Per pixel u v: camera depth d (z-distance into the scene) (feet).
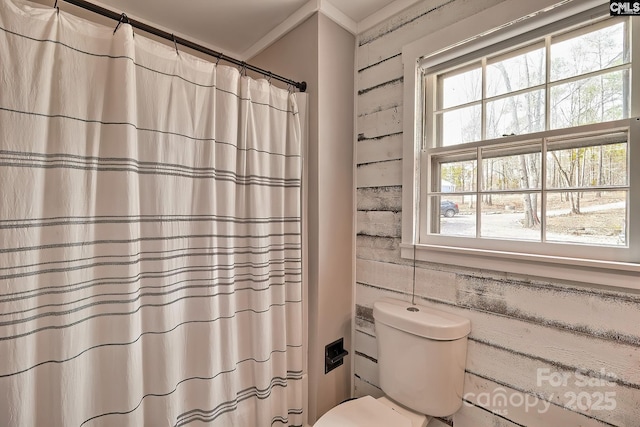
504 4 3.31
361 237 4.93
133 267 2.89
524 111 3.32
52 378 2.54
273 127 4.19
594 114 2.88
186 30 5.18
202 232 3.49
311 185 4.53
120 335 2.87
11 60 2.32
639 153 2.61
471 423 3.67
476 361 3.62
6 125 2.31
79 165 2.64
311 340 4.59
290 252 4.35
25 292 2.41
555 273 2.98
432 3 4.00
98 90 2.74
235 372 3.77
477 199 3.65
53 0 4.00
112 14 2.80
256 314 3.95
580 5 2.82
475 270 3.62
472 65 3.75
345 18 4.68
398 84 4.39
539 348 3.14
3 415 2.33
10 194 2.34
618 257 2.69
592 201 2.89
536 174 3.23
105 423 2.88
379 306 4.14
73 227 2.60
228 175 3.62
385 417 3.65
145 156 3.05
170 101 3.17
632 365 2.63
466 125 3.80
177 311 3.30
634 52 2.65
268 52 5.38
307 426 4.59
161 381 3.13
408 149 4.21
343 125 4.82
